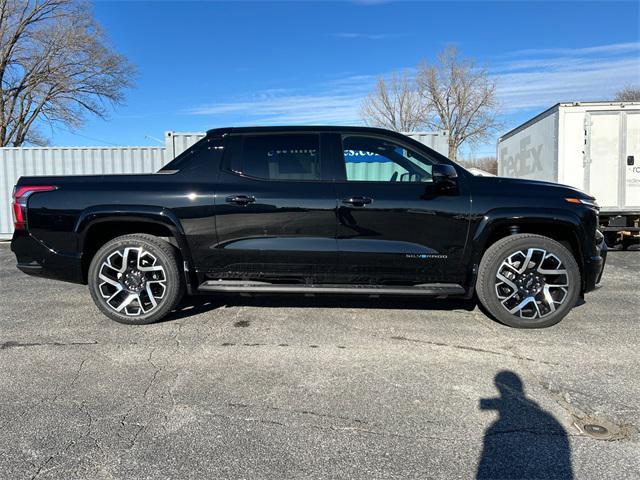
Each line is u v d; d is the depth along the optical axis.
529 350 3.61
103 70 29.06
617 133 8.55
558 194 4.02
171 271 4.11
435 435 2.46
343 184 4.01
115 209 4.01
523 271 4.00
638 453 2.29
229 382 3.07
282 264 4.06
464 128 39.03
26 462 2.22
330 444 2.38
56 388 2.99
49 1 26.75
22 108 28.28
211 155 4.15
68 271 4.14
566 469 2.18
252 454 2.29
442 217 3.93
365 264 4.01
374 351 3.60
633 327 4.15
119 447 2.35
